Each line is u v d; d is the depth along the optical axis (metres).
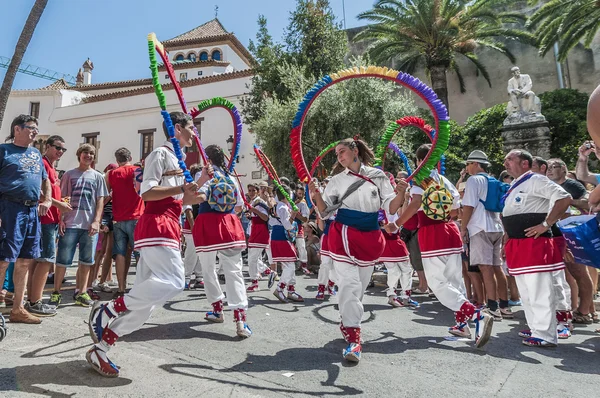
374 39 23.48
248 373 2.89
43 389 2.39
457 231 4.06
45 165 4.60
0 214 3.62
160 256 2.89
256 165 19.67
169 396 2.43
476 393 2.70
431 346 3.74
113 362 2.93
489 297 4.91
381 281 7.95
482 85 22.09
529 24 18.14
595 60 20.03
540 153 15.28
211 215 4.07
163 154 3.05
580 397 2.68
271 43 19.08
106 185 5.77
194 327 4.10
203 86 21.50
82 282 4.88
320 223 5.36
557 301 4.34
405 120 4.38
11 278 4.66
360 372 3.01
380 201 3.48
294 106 14.98
